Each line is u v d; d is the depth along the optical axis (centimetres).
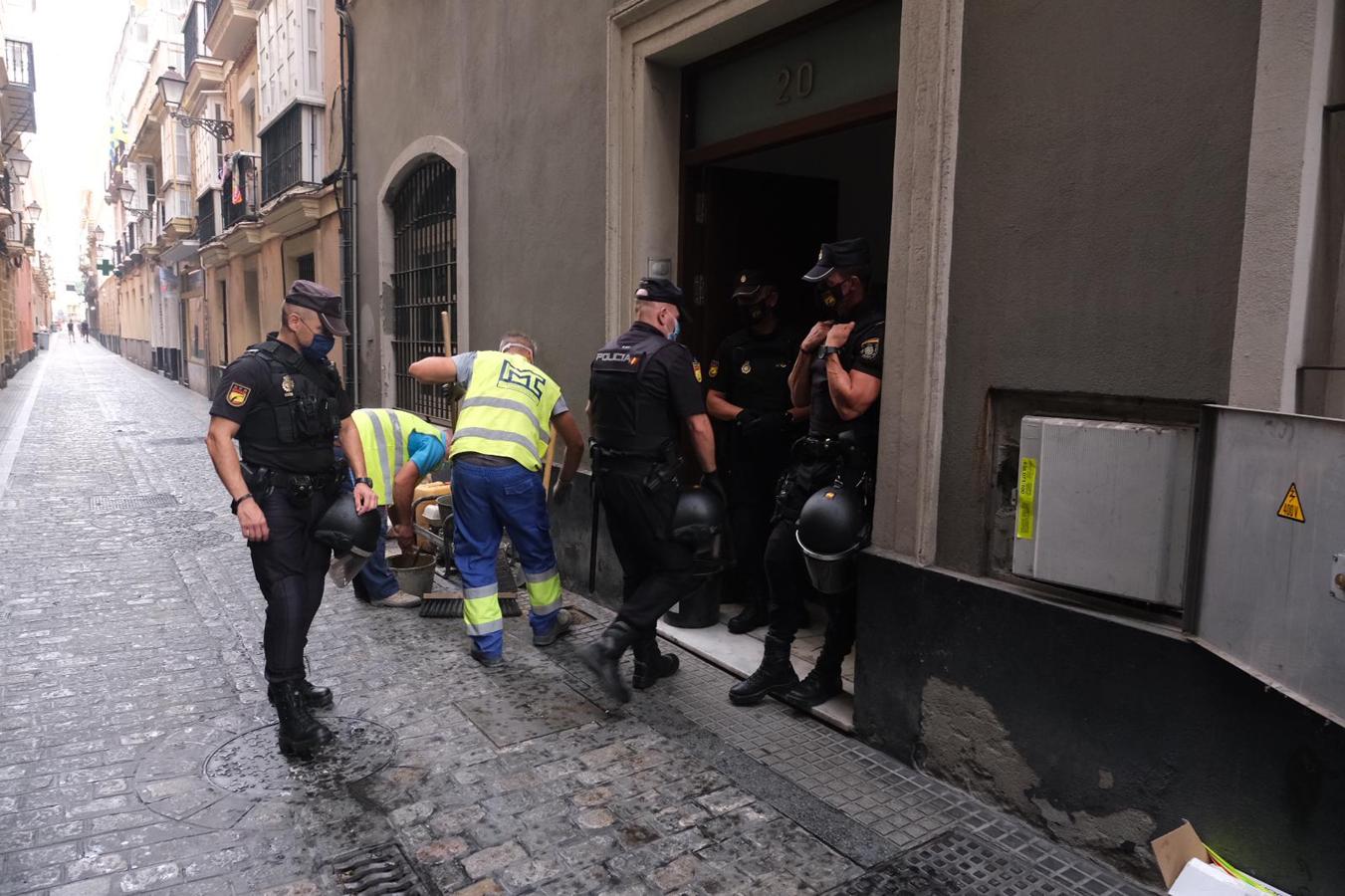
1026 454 268
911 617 308
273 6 1173
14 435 1276
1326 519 182
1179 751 233
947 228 292
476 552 408
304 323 325
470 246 645
